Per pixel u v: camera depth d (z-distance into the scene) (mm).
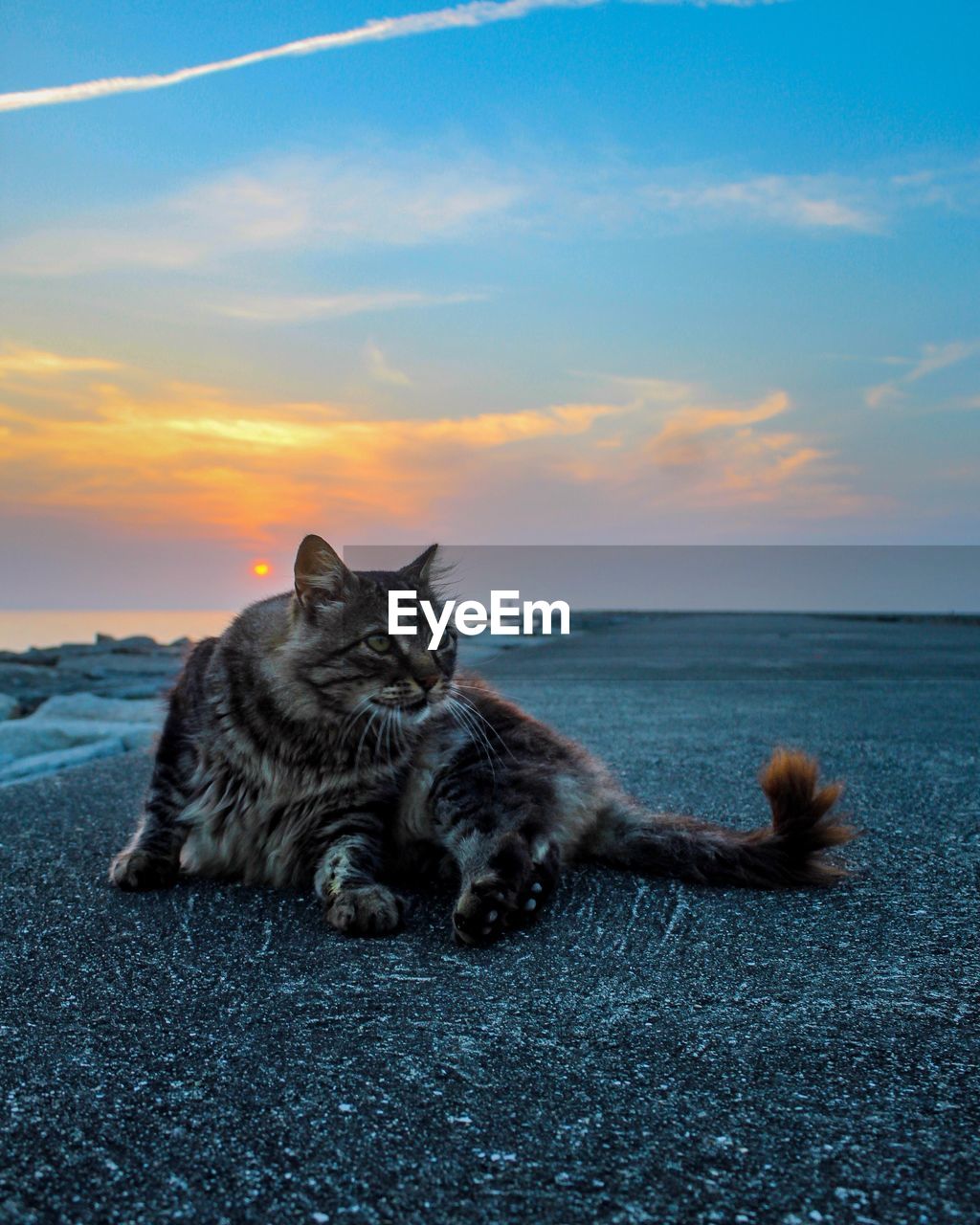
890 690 2381
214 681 876
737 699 2211
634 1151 441
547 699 2221
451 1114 470
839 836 829
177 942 702
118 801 1168
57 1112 470
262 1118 466
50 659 3678
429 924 749
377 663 851
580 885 829
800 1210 400
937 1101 483
